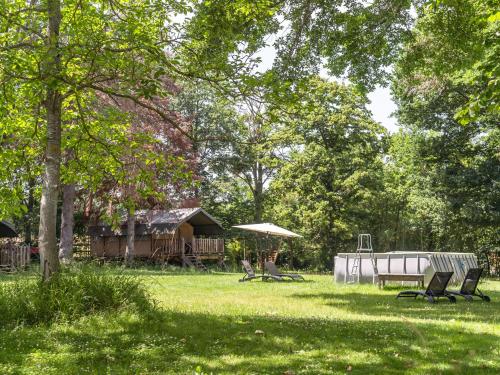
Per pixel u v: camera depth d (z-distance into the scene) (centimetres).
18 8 1027
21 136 1172
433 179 3450
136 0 1086
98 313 906
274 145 3962
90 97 1237
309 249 3869
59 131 1031
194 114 4275
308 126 3800
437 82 2828
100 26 1013
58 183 1022
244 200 4822
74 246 4100
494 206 3234
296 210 3856
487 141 3372
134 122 2425
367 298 1567
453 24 1398
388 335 830
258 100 954
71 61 971
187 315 1018
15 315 870
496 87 706
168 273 2736
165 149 2819
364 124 3722
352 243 3788
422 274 1942
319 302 1424
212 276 2627
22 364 612
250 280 2386
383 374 594
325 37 1388
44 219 994
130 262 3222
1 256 2528
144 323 875
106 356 664
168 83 2741
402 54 1603
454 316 1139
